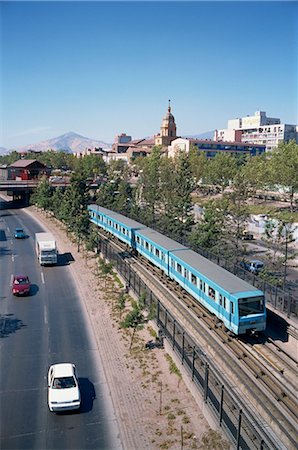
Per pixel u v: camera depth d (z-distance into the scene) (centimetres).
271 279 3697
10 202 11338
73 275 4678
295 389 2255
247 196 5728
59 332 3175
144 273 4494
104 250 5178
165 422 2081
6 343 2988
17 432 2034
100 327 3256
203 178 9050
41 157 18238
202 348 2741
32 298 3931
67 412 2181
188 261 3641
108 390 2392
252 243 5694
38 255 5212
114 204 7831
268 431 1905
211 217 4841
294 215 6297
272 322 3153
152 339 2967
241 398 2164
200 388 2209
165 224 5622
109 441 1973
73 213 6462
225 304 2877
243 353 2641
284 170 6419
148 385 2412
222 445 1828
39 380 2500
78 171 6875
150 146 18788
